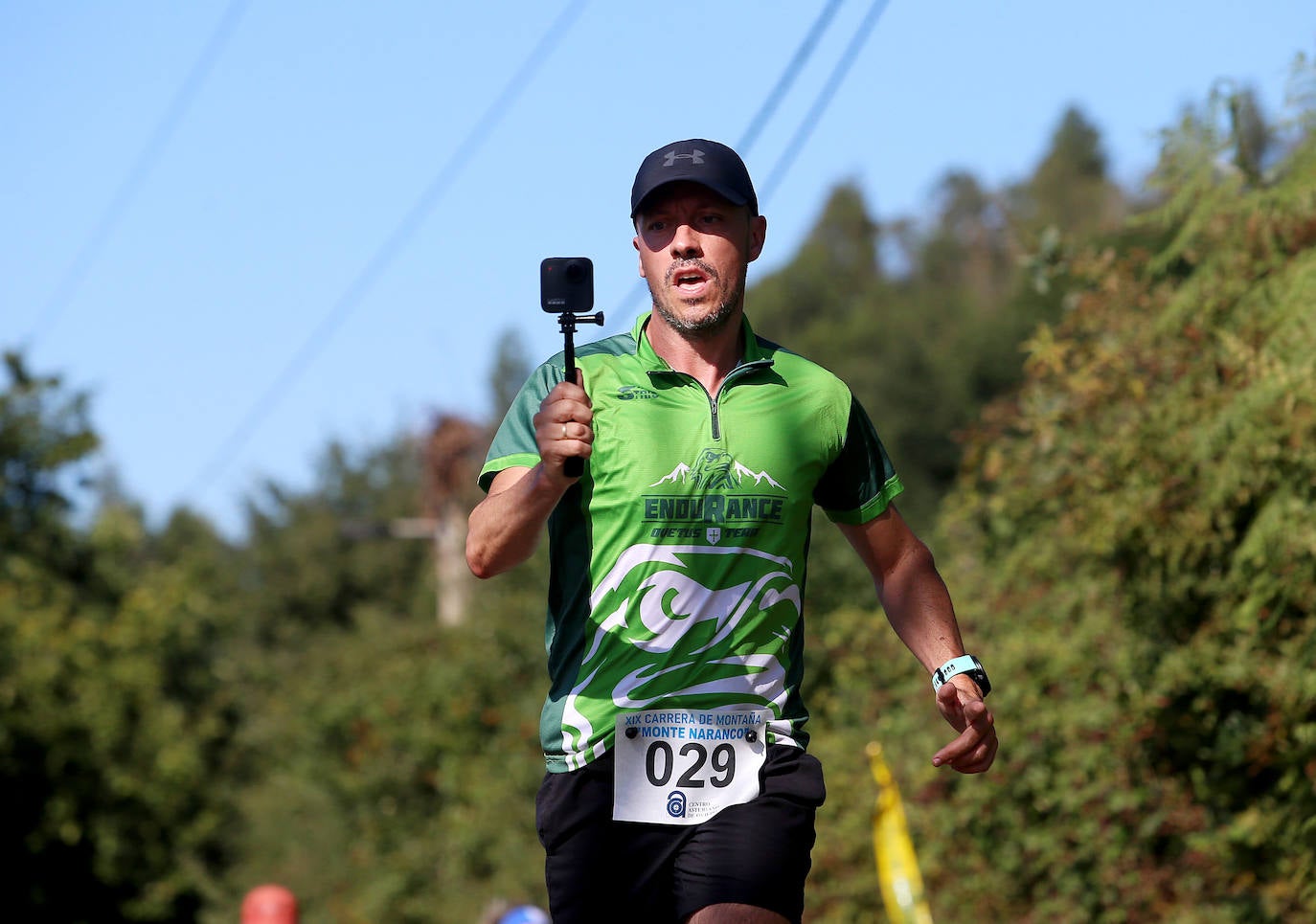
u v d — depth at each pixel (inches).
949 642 537.6
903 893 1339.8
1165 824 1456.7
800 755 497.7
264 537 6476.4
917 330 6323.8
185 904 3688.5
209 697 4274.1
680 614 484.7
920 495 5502.0
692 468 487.2
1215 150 1150.3
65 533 3641.7
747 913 477.1
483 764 2859.3
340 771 3344.0
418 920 2807.6
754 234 518.9
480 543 483.8
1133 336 1261.1
